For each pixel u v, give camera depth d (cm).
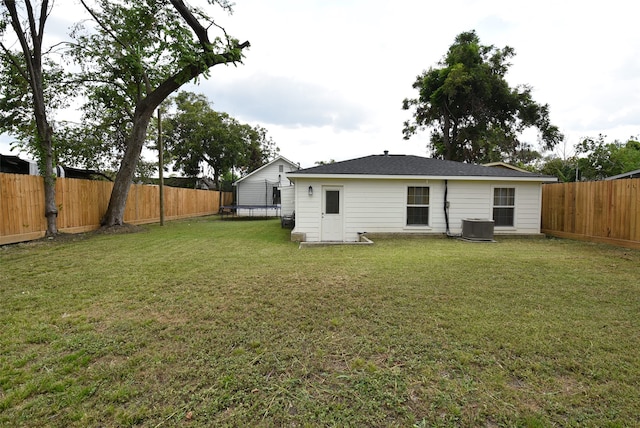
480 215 1004
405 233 989
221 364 237
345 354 252
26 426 175
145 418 181
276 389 208
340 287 427
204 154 2992
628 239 775
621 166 1625
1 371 227
